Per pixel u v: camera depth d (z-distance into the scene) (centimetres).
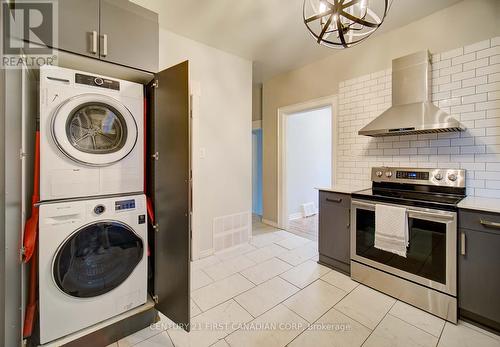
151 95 173
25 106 120
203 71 271
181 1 196
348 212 226
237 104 305
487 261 149
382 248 192
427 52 205
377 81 254
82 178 137
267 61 319
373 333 152
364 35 135
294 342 145
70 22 127
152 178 174
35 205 122
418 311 175
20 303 111
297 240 329
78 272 133
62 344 127
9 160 97
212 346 142
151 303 166
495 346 141
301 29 241
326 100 306
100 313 141
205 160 277
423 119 193
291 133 451
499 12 182
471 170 196
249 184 324
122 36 146
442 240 165
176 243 151
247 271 239
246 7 204
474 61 193
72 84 131
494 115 185
